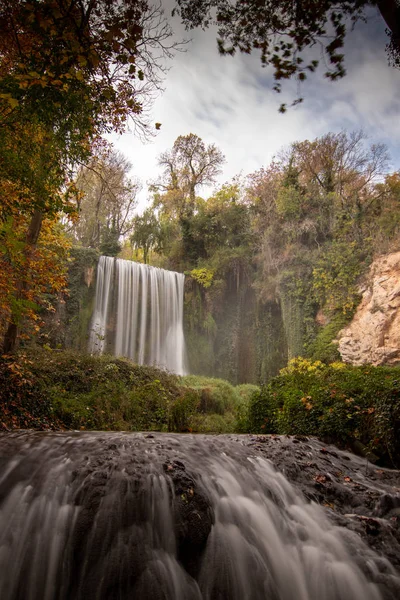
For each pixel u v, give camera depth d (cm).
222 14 548
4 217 702
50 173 790
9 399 856
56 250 1497
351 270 2558
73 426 959
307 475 525
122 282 2714
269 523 404
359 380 855
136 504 342
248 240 3278
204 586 319
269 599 334
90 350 2423
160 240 3584
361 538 412
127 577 297
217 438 575
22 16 486
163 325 2923
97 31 515
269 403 928
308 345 2653
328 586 357
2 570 308
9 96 487
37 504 345
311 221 2845
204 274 3170
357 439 712
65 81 566
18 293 1065
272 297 2962
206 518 356
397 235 2403
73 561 308
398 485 563
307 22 527
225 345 3138
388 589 351
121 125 747
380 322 2288
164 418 1218
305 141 3142
